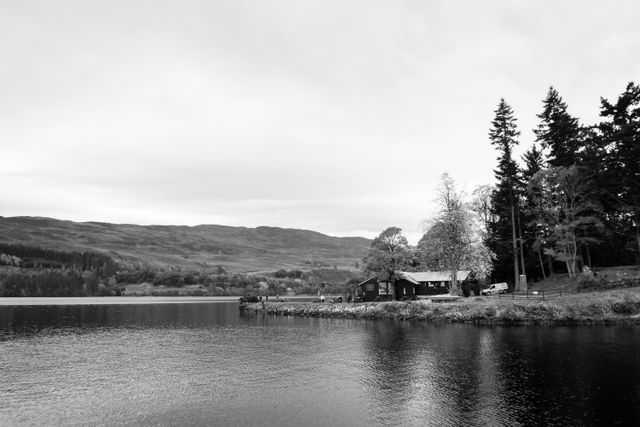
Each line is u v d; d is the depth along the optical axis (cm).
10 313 10556
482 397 2942
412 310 7650
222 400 3008
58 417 2709
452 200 8481
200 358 4497
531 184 8000
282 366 4047
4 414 2769
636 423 2442
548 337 5084
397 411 2730
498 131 8894
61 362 4347
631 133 7388
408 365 3916
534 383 3200
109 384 3462
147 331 6894
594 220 7425
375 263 9269
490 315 6581
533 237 9169
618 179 7444
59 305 14512
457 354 4300
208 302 17438
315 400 2975
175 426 2536
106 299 19588
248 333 6506
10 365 4216
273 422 2578
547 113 8812
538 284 8625
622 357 3919
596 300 6284
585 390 3012
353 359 4281
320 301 11506
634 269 7694
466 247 8100
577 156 8150
